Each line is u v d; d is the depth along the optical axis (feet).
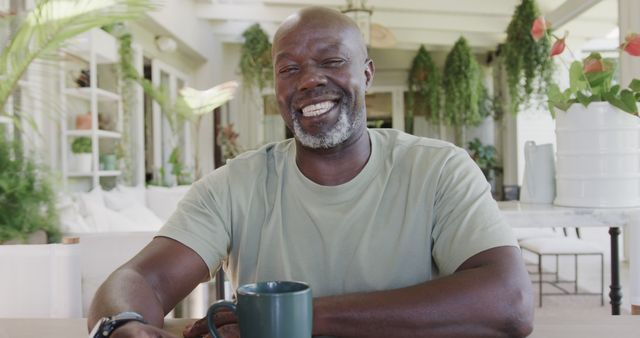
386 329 2.94
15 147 8.42
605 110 5.75
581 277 14.87
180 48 22.35
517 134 26.76
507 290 3.05
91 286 5.07
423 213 3.81
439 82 28.60
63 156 12.78
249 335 2.25
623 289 13.38
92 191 11.83
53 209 8.29
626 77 14.73
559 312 11.31
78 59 11.18
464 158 3.98
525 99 22.61
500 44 27.43
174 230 3.84
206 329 3.03
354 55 3.92
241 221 4.07
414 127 31.42
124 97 16.12
